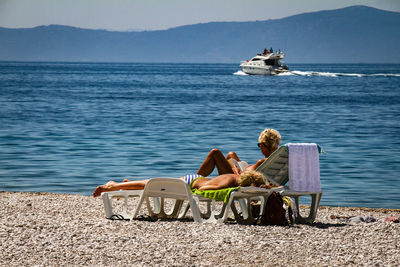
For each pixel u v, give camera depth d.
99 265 10.16
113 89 141.12
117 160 29.75
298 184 14.55
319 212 18.00
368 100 103.12
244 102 94.06
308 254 11.23
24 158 30.08
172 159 30.23
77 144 35.78
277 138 15.35
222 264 10.41
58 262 10.27
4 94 108.06
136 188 15.21
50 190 22.66
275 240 12.37
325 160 30.91
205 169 15.49
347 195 22.58
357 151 34.47
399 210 19.12
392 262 10.70
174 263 10.36
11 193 20.36
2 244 11.34
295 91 140.25
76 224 13.53
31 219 13.99
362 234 13.15
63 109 70.25
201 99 101.88
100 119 55.94
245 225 14.12
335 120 59.25
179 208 15.50
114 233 12.66
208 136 41.34
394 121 58.34
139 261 10.46
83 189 22.88
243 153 32.62
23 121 52.44
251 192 14.25
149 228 13.36
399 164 29.58
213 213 14.89
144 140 38.34
